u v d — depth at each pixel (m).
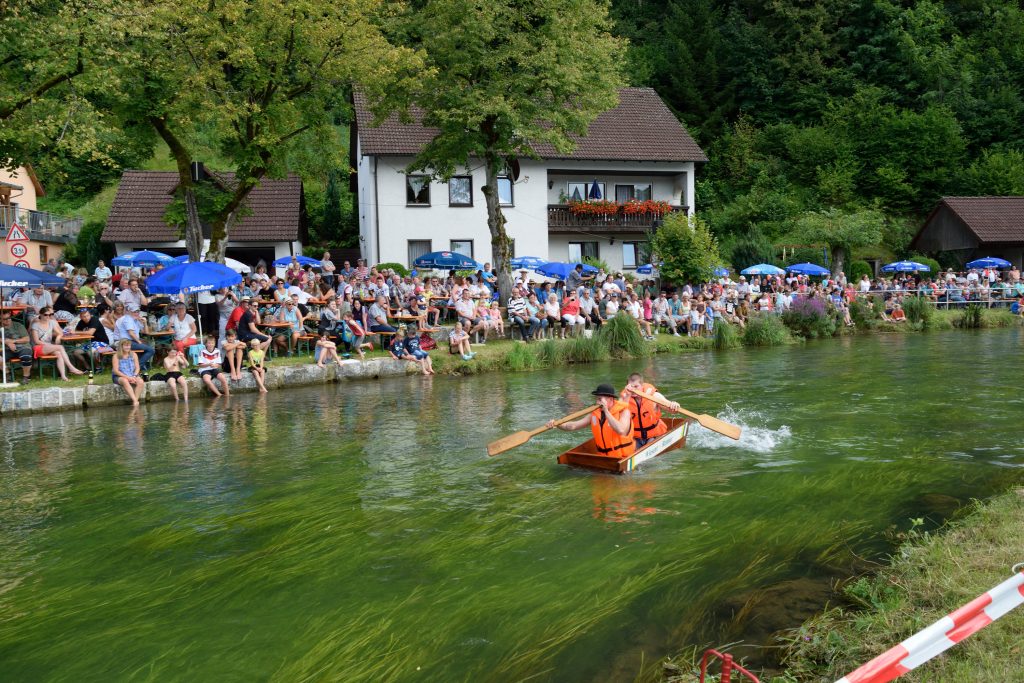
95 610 5.36
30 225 34.00
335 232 43.88
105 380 15.26
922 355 19.92
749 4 59.62
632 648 4.53
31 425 12.77
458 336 19.03
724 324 23.59
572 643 4.62
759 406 12.61
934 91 54.50
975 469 8.10
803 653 4.24
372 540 6.57
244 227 33.84
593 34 23.69
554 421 9.24
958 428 10.38
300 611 5.21
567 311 22.52
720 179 52.03
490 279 26.05
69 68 15.43
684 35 57.72
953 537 5.63
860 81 56.22
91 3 14.91
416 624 4.95
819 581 5.30
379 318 19.19
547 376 17.61
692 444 9.93
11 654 4.76
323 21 18.56
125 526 7.19
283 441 10.84
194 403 14.69
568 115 22.78
